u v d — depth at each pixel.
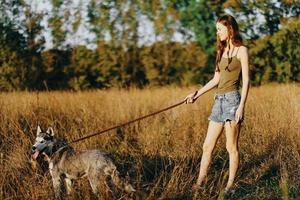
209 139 6.89
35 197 6.20
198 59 29.69
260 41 28.17
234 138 6.74
